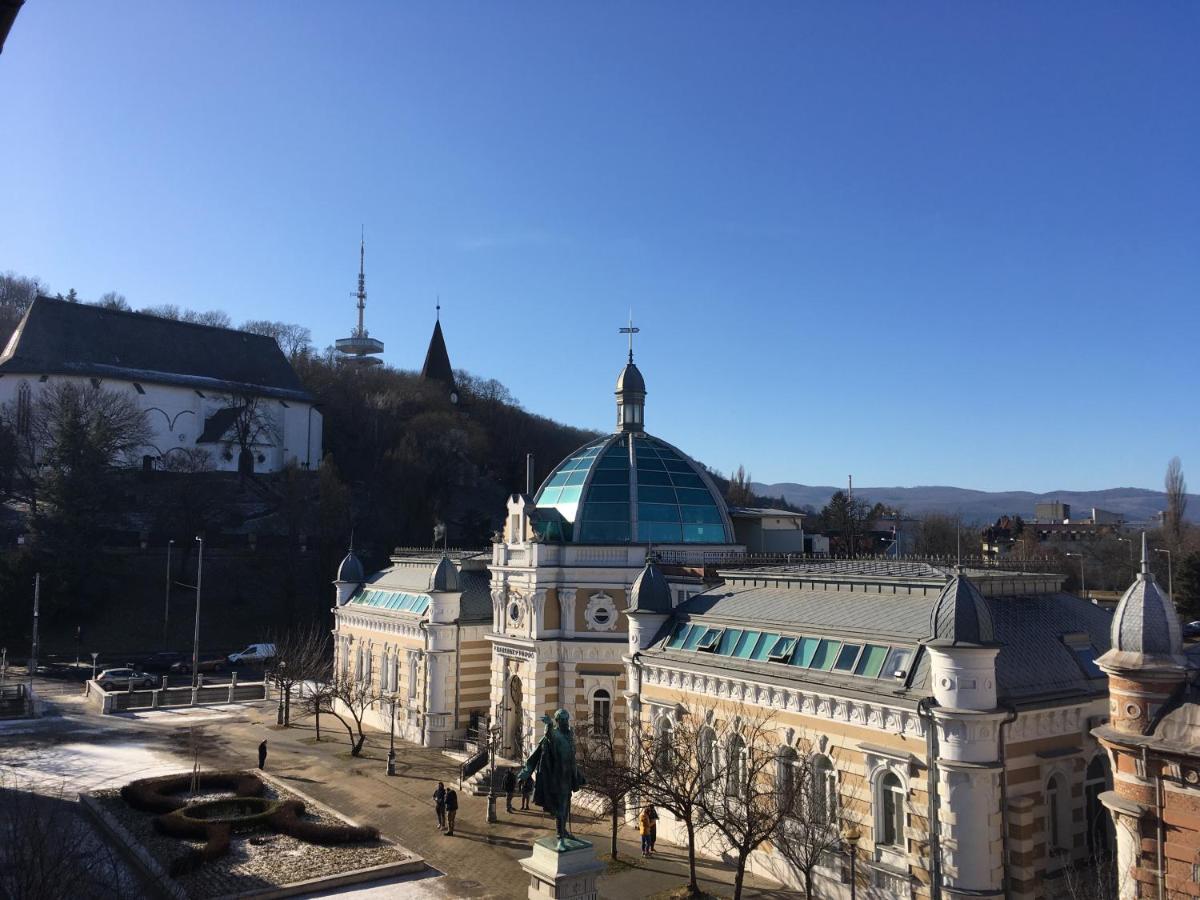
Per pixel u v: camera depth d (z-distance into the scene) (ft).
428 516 506.07
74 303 510.99
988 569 158.30
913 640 125.08
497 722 204.44
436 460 560.20
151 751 222.28
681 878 137.59
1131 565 393.09
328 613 418.92
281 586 426.92
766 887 133.80
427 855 151.74
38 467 435.53
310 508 471.62
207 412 528.22
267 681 303.07
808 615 144.97
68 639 365.40
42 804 174.09
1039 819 116.16
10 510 433.89
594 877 101.55
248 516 472.44
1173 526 433.48
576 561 195.52
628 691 167.73
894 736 120.47
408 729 239.91
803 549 249.14
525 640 195.52
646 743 150.00
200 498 437.17
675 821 155.43
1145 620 82.99
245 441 526.57
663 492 207.00
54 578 362.33
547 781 102.73
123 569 400.26
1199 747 76.54
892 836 122.11
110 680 307.78
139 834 155.12
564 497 208.54
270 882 135.13
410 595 252.62
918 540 518.37
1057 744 119.65
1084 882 112.88
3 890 99.55
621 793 141.59
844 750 127.34
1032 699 116.98
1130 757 81.97
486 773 188.96
